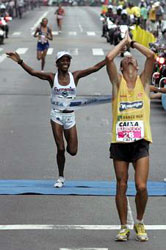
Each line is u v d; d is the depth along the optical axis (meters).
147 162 23.81
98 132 45.00
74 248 23.11
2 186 31.16
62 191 30.42
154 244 23.67
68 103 30.55
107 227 25.50
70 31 151.75
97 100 30.41
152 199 29.38
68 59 30.03
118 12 112.81
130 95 23.98
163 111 53.81
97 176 33.31
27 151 38.94
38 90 64.81
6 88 65.88
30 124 47.66
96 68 30.45
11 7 198.62
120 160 24.00
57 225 25.69
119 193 24.00
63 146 30.97
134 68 24.23
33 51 103.56
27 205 28.33
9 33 143.88
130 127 23.88
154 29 132.75
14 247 23.12
